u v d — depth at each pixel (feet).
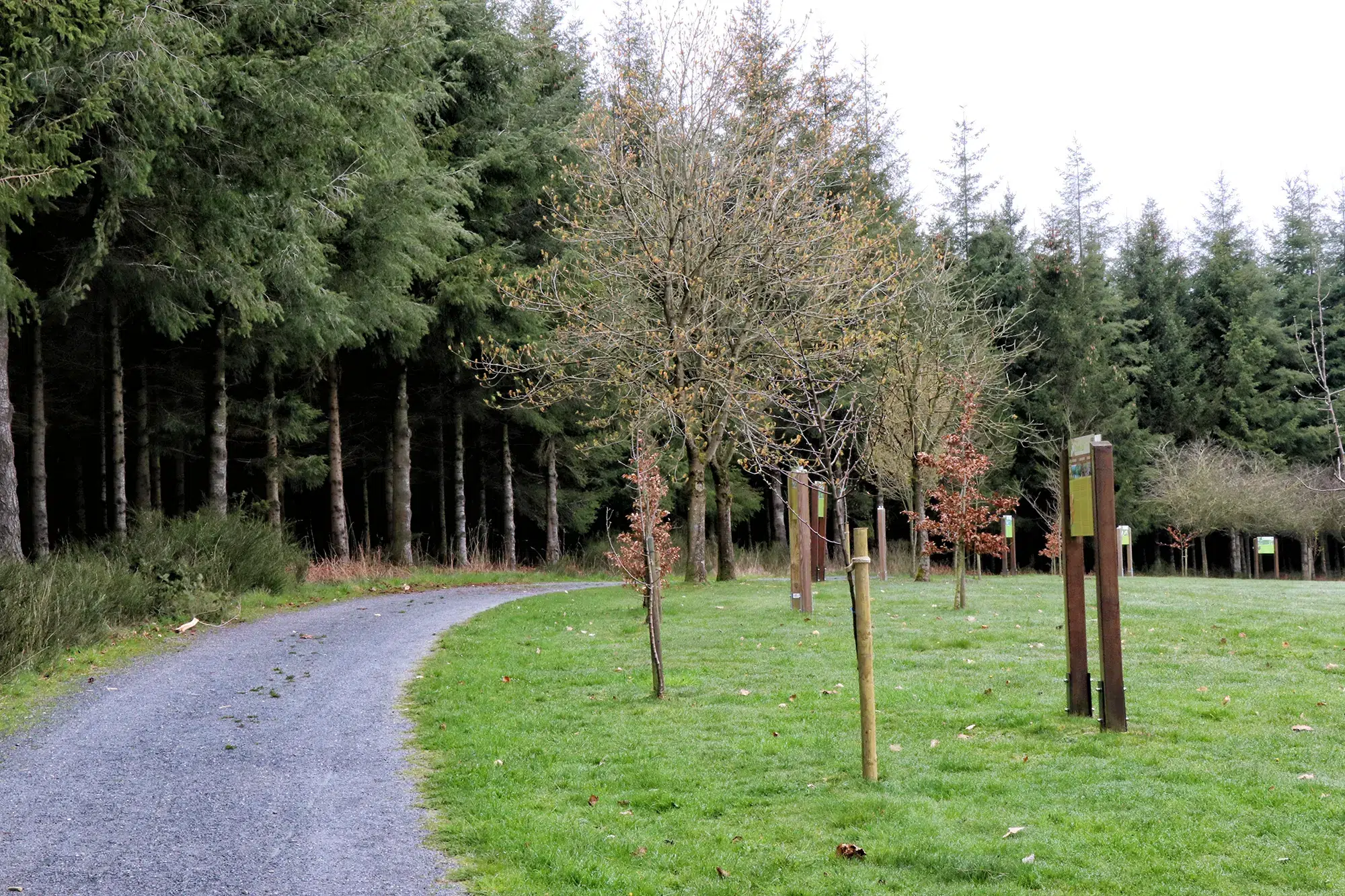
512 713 26.00
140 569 44.70
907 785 18.98
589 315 63.10
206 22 41.39
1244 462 127.65
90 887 15.05
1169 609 44.57
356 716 26.32
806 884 14.49
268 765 21.76
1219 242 164.66
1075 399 122.31
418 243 64.39
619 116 63.31
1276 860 14.75
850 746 21.74
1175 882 14.10
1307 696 25.77
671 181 59.67
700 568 64.13
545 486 111.75
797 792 18.85
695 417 57.57
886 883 14.42
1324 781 18.42
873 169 82.94
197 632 40.63
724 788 19.20
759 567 92.48
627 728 24.04
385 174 52.90
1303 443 149.18
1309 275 173.06
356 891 14.87
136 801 19.27
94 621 36.94
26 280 46.50
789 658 33.22
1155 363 148.15
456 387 91.15
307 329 55.93
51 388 76.38
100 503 72.43
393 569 74.43
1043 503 124.47
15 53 33.19
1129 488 126.82
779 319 58.70
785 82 62.34
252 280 46.06
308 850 16.61
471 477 113.39
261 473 91.76
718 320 58.90
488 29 81.05
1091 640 36.09
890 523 132.57
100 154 37.24
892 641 36.22
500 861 15.97
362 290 61.00
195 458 82.23
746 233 58.39
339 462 76.38
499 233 86.58
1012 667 30.83
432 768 21.48
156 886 15.07
